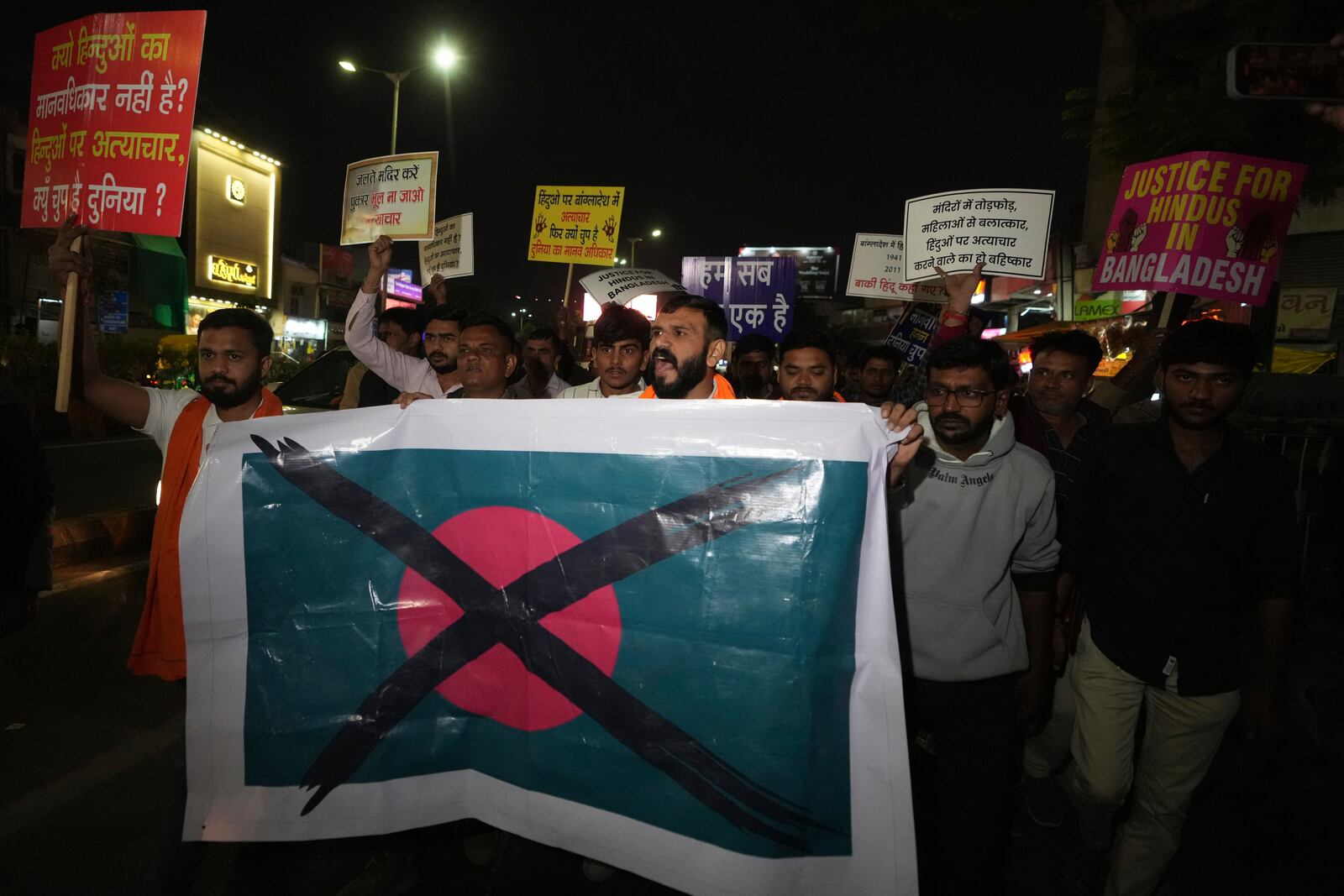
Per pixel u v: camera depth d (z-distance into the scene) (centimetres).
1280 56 389
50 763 298
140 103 247
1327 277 1552
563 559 186
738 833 168
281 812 196
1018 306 2558
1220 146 707
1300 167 362
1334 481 420
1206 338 200
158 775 293
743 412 176
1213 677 209
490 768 192
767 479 174
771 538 172
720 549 175
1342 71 389
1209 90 734
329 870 249
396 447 200
